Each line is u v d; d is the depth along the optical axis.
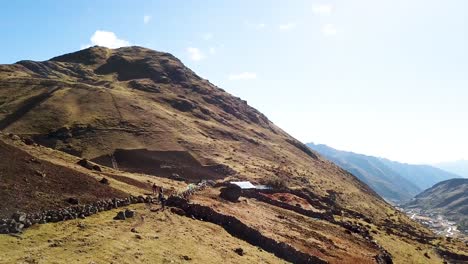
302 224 71.94
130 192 56.38
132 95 187.38
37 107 139.75
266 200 88.06
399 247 90.12
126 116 145.75
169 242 41.06
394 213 166.88
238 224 55.31
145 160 115.69
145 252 36.22
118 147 118.94
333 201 123.06
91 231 38.28
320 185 142.62
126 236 39.03
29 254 30.31
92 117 137.50
